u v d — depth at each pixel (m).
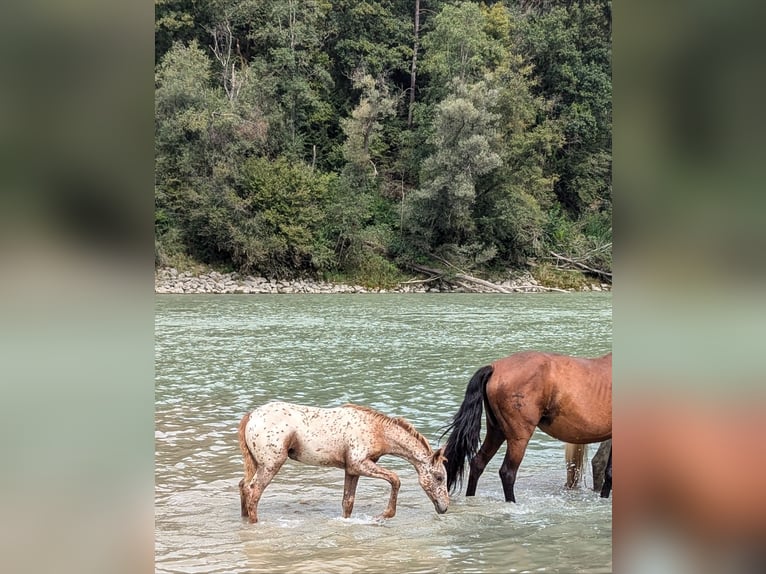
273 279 45.41
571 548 5.38
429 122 51.38
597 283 48.31
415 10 56.62
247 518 6.14
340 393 12.21
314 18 53.53
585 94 53.91
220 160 45.22
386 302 36.25
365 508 6.54
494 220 47.81
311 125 53.00
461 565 4.99
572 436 6.66
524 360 6.71
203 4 50.84
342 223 46.69
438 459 6.28
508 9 56.34
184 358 16.59
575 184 53.31
